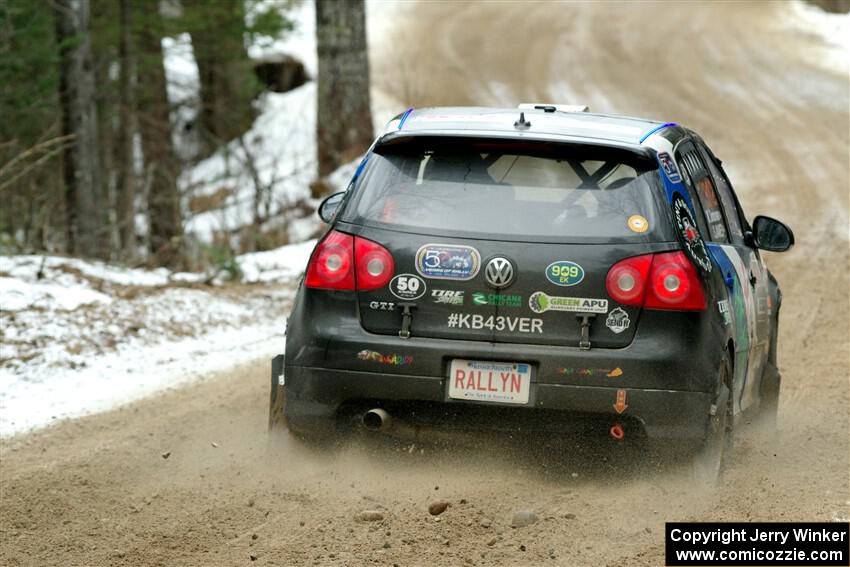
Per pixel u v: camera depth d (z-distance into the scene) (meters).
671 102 137.38
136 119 92.31
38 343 37.00
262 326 44.41
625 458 22.64
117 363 36.53
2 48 62.16
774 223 26.73
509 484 21.86
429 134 21.53
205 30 86.75
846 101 133.88
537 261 20.69
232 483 22.38
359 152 95.00
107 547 18.94
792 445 26.94
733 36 179.75
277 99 129.88
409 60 162.88
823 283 53.75
